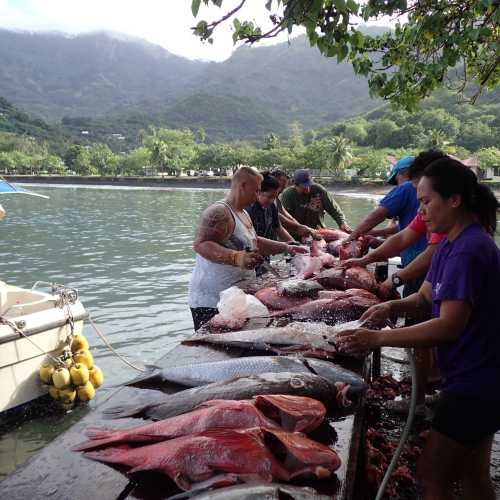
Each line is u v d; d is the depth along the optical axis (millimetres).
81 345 6367
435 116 127500
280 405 2014
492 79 6434
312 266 4363
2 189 7062
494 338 2336
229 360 2633
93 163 127375
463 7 4934
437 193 2363
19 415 5801
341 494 1683
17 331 5645
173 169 118750
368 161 88500
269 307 3742
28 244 20766
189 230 25828
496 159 75000
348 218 32719
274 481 1735
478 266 2242
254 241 4414
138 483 1741
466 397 2354
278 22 3451
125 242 21422
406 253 4750
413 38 5145
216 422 1934
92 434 2018
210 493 1602
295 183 7418
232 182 4238
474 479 2533
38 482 1739
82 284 13602
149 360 8172
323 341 2891
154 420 2178
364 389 2461
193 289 4352
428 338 2242
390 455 3621
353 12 3482
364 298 3570
